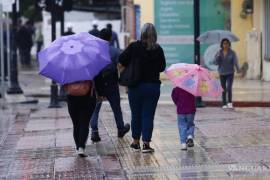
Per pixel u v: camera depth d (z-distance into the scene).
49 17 77.62
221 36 37.38
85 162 21.75
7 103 40.97
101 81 22.39
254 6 52.41
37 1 50.16
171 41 53.53
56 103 38.62
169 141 24.91
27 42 80.38
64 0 43.50
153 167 20.50
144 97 22.30
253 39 51.66
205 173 19.34
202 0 53.31
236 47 53.41
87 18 87.25
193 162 21.00
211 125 28.64
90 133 27.08
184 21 53.38
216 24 53.56
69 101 22.42
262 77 51.25
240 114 32.62
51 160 22.33
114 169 20.47
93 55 21.47
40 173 20.36
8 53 50.62
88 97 22.25
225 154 22.09
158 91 22.33
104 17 88.12
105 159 22.06
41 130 29.31
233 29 53.34
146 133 22.62
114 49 25.31
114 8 88.00
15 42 45.22
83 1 93.62
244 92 42.59
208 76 22.44
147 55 22.00
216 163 20.70
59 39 22.25
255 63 51.66
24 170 20.91
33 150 24.33
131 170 20.20
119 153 22.97
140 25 54.12
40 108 38.53
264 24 51.06
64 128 29.66
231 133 26.33
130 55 22.06
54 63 21.41
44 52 21.91
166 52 53.56
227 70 35.66
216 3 53.41
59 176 19.84
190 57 53.50
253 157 21.42
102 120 31.25
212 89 22.31
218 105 37.78
